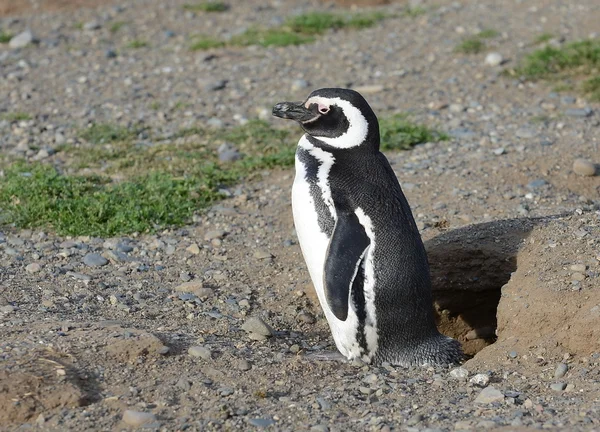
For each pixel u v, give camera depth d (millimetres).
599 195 24547
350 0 48000
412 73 36125
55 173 25500
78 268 20484
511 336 16703
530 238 19375
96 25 44562
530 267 17906
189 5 47594
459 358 16578
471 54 37938
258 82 35844
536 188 24328
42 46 41781
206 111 32656
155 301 19047
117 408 13852
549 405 14000
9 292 18891
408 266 16094
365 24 43188
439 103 32438
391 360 16469
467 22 42531
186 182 25250
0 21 45656
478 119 30875
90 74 37500
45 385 14086
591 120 30234
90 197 24062
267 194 25141
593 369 15352
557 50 36344
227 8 47531
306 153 16719
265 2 48500
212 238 22328
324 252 16062
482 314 20625
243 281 20344
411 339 16391
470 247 19750
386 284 15953
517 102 32562
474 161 26562
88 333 16109
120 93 34938
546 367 15695
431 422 13492
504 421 13305
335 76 36250
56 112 32688
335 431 13242
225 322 18109
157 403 14070
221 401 14234
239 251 21766
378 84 35000
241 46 40844
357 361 16484
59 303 18484
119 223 22688
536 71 35094
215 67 37938
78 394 13977
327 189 16031
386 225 16000
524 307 16766
